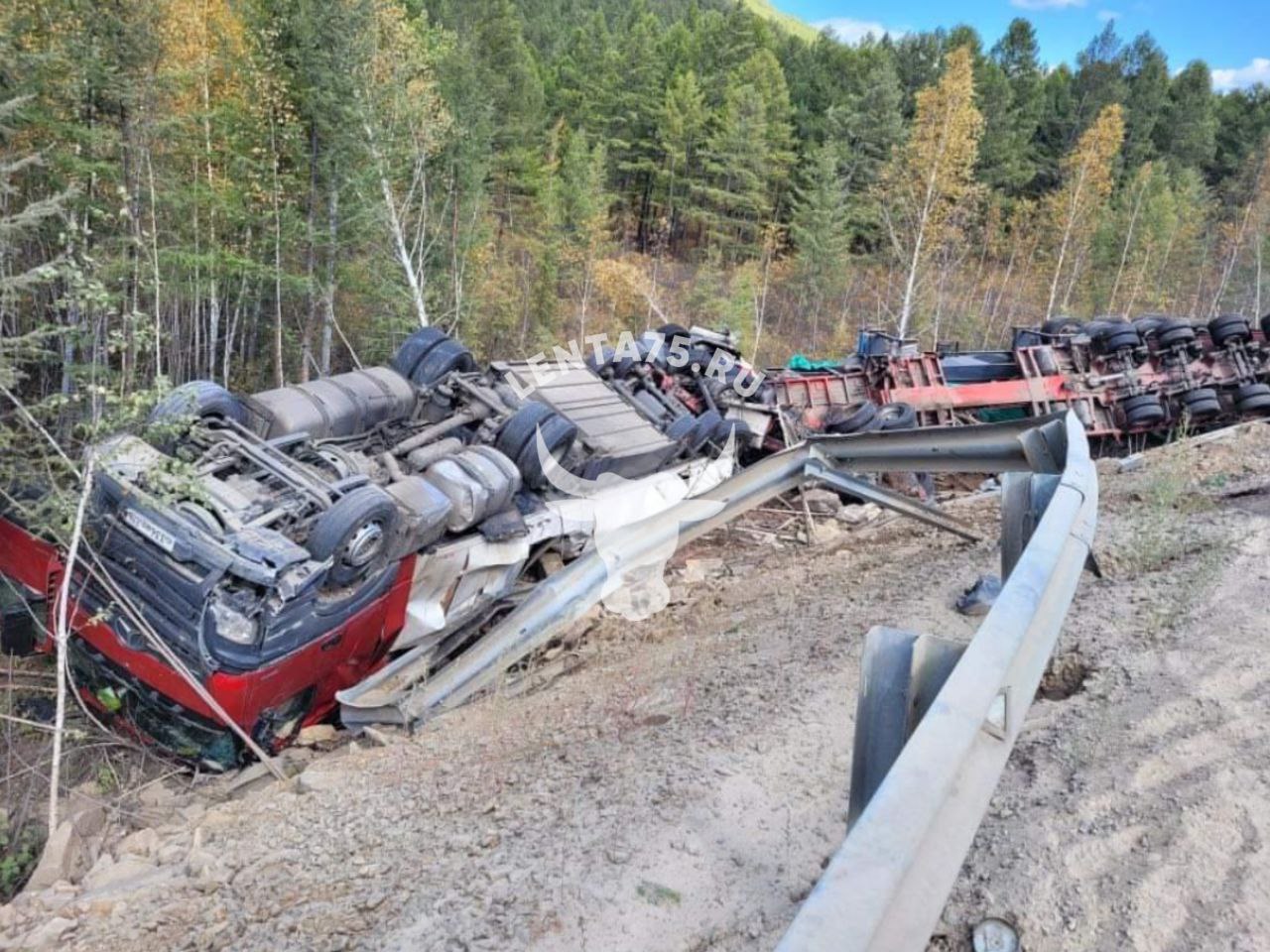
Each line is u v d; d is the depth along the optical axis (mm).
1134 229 42500
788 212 47000
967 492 10422
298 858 2977
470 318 26859
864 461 4973
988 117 47625
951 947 1844
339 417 6586
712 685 3654
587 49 49812
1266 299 41406
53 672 5703
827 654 3594
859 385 12062
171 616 4504
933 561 4996
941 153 28859
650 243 48375
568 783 2990
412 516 5320
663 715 3465
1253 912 1820
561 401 7750
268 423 6191
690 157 45312
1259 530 4219
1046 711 2779
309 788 3811
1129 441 12273
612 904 2189
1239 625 3135
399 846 2867
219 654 4391
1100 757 2438
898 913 1024
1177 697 2688
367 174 19812
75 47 14680
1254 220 43219
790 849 2309
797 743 2832
